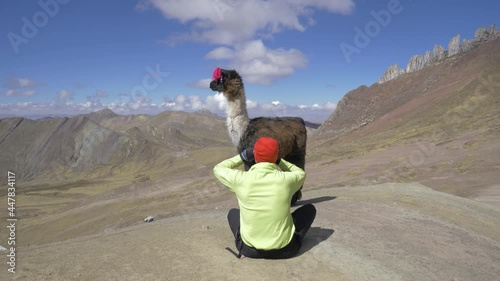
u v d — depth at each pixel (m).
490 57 57.25
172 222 8.34
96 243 6.30
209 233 6.67
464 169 21.75
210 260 5.29
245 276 4.82
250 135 7.95
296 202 9.88
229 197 23.88
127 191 48.41
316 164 34.34
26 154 197.38
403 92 87.06
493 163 21.45
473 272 5.36
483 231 8.12
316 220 7.50
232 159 5.58
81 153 188.62
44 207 67.56
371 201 9.78
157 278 4.76
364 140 47.91
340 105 104.38
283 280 4.76
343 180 23.89
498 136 27.81
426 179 20.73
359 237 6.41
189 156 129.88
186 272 4.92
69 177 159.38
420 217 8.21
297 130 8.15
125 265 5.18
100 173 160.62
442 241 6.58
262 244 5.06
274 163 5.10
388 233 6.75
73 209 42.72
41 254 5.73
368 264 5.30
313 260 5.36
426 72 87.25
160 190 42.41
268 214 5.01
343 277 4.91
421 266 5.38
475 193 16.69
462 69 64.19
